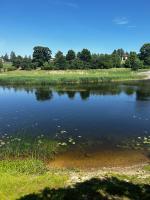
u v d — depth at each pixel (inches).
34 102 2220.7
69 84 3681.1
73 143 1150.3
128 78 4330.7
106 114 1705.2
